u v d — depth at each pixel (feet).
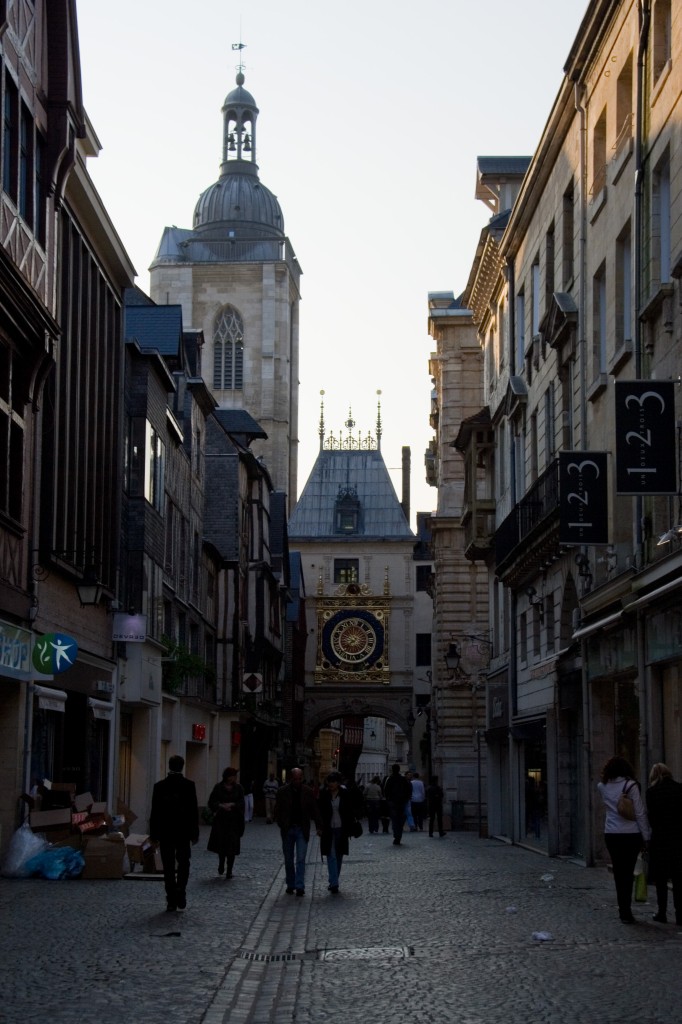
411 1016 33.58
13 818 79.30
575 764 99.19
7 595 76.69
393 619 318.04
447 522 186.91
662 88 73.82
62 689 92.63
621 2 84.43
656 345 74.69
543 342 111.86
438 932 50.31
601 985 37.22
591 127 93.86
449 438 190.29
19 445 80.69
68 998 35.45
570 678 96.17
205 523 190.49
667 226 74.90
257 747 216.95
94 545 106.01
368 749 407.85
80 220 98.94
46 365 82.69
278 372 455.22
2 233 75.61
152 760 128.36
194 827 57.98
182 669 139.64
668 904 58.75
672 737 71.31
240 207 465.06
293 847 67.62
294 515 331.57
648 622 73.56
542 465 114.32
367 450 338.34
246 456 200.64
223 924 52.95
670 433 68.95
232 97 483.10
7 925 50.80
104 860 74.08
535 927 50.72
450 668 170.19
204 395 169.17
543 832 108.47
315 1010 34.76
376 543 321.32
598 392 90.48
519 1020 32.58
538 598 112.78
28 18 82.17
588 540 84.64
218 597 188.96
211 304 456.45
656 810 51.62
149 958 42.88
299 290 490.90
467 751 181.37
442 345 192.34
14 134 78.84
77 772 98.32
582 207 95.71
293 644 288.30
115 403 115.75
